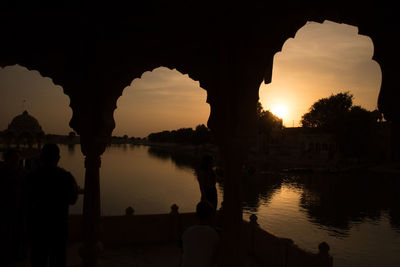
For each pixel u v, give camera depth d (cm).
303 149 6806
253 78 366
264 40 355
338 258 1511
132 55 428
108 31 397
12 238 470
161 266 502
